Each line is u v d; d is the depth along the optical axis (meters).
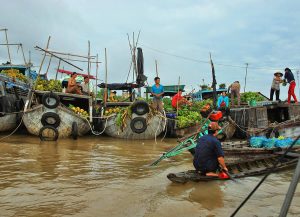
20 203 4.60
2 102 12.94
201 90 23.97
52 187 5.46
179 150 7.50
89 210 4.36
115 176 6.40
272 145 8.34
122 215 4.19
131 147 10.99
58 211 4.30
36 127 12.70
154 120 13.73
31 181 5.82
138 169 7.15
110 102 15.29
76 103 15.59
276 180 6.32
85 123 13.43
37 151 9.22
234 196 5.14
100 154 9.14
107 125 13.99
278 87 16.59
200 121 14.89
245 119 15.78
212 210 4.44
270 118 17.75
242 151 7.21
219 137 9.63
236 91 17.53
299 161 2.29
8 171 6.55
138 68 16.34
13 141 11.43
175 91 22.78
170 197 5.03
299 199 5.00
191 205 4.64
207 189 5.52
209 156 6.08
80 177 6.23
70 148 10.14
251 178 6.40
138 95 16.25
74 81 14.10
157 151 10.12
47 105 12.40
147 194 5.17
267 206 4.67
